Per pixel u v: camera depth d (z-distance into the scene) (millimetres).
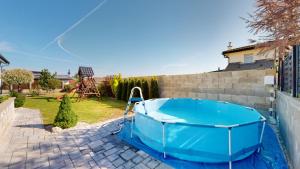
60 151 3812
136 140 4352
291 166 2926
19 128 5469
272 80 5484
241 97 6520
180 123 3418
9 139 4480
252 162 3209
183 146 3436
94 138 4582
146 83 11352
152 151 3723
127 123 5934
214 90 7543
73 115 5617
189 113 7066
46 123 6086
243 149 3205
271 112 5520
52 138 4582
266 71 5789
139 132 4480
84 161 3387
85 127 5555
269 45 3137
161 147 3629
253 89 6145
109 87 15750
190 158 3314
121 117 7047
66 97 5574
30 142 4297
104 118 6922
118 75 14773
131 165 3219
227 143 3221
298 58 3506
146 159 3408
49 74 19703
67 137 4656
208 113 6883
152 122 3922
